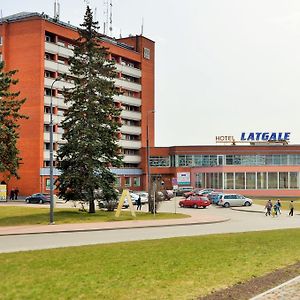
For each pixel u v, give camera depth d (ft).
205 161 322.14
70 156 141.28
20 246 73.51
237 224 121.70
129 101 335.47
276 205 158.20
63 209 156.25
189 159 323.57
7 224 114.83
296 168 287.69
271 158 317.42
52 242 79.51
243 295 39.70
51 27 267.80
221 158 320.91
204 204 194.39
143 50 349.20
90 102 140.26
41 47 260.62
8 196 258.98
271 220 137.28
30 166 259.19
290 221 133.28
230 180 285.23
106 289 40.11
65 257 57.21
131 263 52.90
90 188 138.82
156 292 39.42
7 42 266.16
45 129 263.49
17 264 52.21
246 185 285.02
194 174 314.76
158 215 143.23
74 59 143.54
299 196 286.46
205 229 106.01
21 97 261.85
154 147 336.49
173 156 328.08
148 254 59.88
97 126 138.82
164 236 89.35
